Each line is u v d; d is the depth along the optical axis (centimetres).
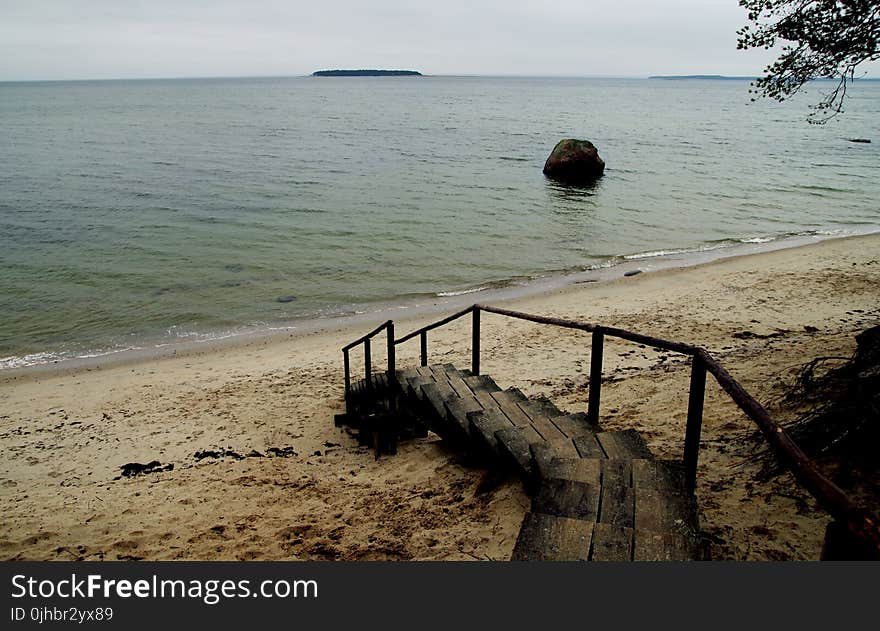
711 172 3884
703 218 2616
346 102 13900
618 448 423
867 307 1364
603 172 3741
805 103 14650
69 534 554
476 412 540
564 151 3538
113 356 1299
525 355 1154
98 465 783
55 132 6378
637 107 12825
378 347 1281
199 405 1010
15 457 827
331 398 1011
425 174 3681
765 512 432
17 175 3572
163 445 843
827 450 462
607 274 1828
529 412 538
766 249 2094
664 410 712
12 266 1897
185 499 623
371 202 2870
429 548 438
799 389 656
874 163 4388
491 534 438
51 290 1702
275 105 12519
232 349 1324
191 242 2178
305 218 2542
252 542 499
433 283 1777
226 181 3403
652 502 338
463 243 2194
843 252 1959
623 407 754
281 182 3381
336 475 662
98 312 1555
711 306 1441
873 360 506
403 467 651
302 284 1767
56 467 784
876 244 2062
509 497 484
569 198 3009
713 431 611
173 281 1783
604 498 343
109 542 529
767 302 1451
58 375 1205
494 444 480
